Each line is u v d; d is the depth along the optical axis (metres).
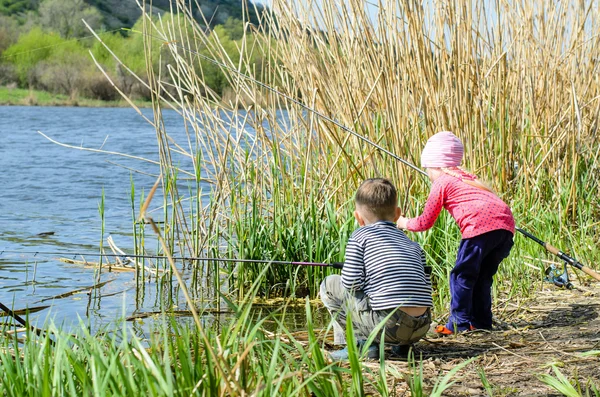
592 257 6.00
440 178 4.50
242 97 6.20
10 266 6.74
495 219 4.34
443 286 5.31
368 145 5.91
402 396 3.15
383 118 5.98
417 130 5.94
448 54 6.00
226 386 2.40
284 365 2.90
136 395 2.45
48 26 64.75
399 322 3.72
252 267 5.94
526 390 3.20
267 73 6.24
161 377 2.35
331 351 4.00
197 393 2.49
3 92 57.03
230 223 6.18
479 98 6.14
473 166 6.06
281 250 5.98
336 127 6.04
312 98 5.91
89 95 55.41
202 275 5.95
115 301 5.57
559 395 3.12
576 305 4.90
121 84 46.28
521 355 3.79
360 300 3.84
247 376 2.71
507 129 6.72
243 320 2.70
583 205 6.82
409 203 5.91
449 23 5.89
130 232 8.49
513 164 6.71
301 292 6.00
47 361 2.56
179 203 6.35
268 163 6.27
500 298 5.21
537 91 6.84
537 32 6.80
